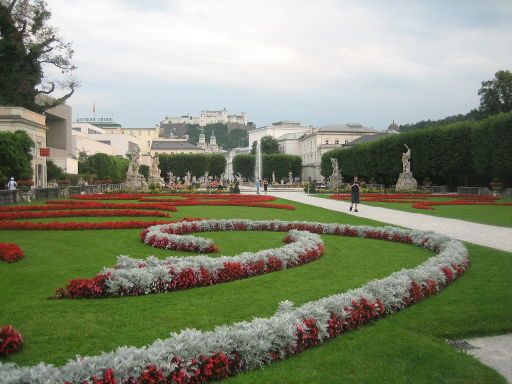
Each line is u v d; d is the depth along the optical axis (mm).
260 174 114438
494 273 11570
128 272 9391
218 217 25078
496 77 73438
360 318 7621
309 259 12977
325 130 118688
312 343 6816
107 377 5113
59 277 10633
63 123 76500
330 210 30312
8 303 8578
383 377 5883
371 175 73875
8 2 56969
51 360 6141
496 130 48188
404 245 16234
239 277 10812
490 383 5820
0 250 12703
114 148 128875
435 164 58344
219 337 6023
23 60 58094
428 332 7527
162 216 24359
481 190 49312
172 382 5438
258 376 5891
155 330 7254
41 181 57594
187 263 10203
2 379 4797
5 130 51094
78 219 22781
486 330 7652
